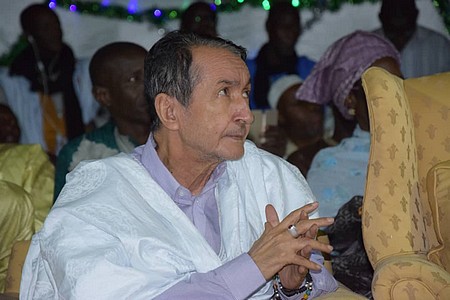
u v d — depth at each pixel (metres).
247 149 3.87
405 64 8.26
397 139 3.98
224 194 3.68
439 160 4.14
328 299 3.53
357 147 6.09
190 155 3.55
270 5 8.25
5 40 8.23
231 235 3.61
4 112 8.17
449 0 8.16
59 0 8.23
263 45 8.23
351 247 4.68
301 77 8.17
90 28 8.25
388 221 3.89
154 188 3.55
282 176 3.86
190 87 3.47
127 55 7.08
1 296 3.94
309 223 3.31
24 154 6.00
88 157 6.88
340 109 6.22
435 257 3.89
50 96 8.22
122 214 3.46
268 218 3.45
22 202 5.06
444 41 8.21
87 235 3.39
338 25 8.27
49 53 8.23
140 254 3.40
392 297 3.62
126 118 7.00
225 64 3.47
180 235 3.48
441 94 4.20
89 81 8.27
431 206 3.95
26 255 3.92
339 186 6.02
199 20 8.23
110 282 3.27
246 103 3.49
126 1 8.27
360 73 6.04
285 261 3.29
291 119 7.91
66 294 3.29
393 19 8.20
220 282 3.31
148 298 3.30
